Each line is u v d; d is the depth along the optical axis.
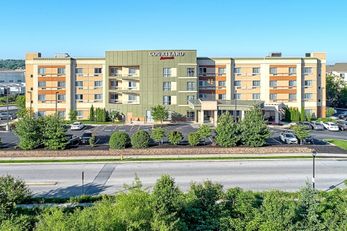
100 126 72.44
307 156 43.78
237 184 33.75
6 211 23.31
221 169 38.91
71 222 16.08
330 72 135.00
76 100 81.06
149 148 45.75
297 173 37.25
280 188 32.53
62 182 34.72
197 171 38.16
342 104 110.38
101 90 81.06
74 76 80.81
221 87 80.75
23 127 45.66
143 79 78.25
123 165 40.62
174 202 20.91
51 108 80.56
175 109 77.94
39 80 80.25
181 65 77.44
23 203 27.97
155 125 72.44
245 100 78.00
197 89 78.81
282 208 22.09
